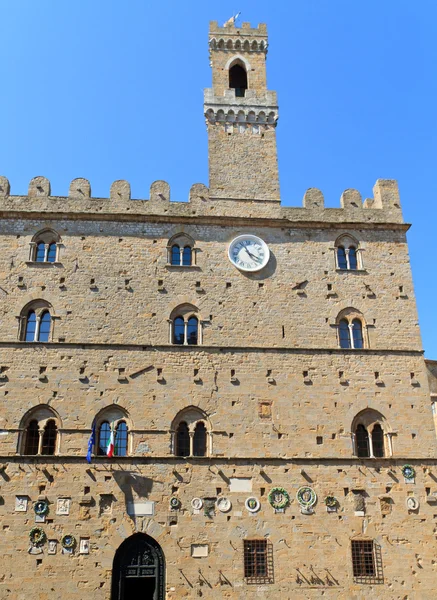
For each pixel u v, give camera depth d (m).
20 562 38.78
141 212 48.38
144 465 41.53
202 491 41.34
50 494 40.28
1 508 39.72
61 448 41.47
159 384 43.69
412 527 41.94
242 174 50.97
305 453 43.03
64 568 38.88
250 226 49.28
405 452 43.84
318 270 48.53
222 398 43.81
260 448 42.84
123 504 40.56
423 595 40.38
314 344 46.19
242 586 39.47
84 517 40.03
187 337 45.66
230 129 52.59
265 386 44.50
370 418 44.84
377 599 39.97
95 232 47.72
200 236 48.47
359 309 47.75
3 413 41.94
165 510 40.69
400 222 50.59
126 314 45.50
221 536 40.50
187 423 43.25
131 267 46.97
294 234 49.47
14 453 41.03
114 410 43.06
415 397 45.41
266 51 56.62
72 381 43.16
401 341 47.09
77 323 44.91
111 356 44.06
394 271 49.25
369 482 42.75
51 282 45.94
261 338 45.91
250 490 41.69
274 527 41.03
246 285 47.41
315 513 41.62
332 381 45.16
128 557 39.88
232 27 56.81
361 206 50.91
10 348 43.59
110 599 38.41
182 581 39.34
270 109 53.50
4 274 45.84
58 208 47.94
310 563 40.47
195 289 46.78
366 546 41.31
